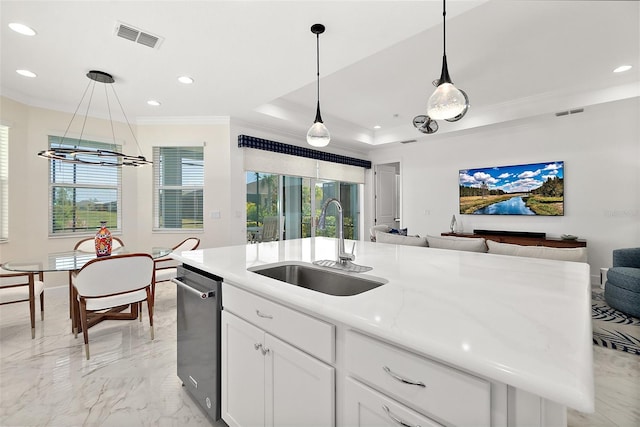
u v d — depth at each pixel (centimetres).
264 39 240
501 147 500
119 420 156
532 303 92
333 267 149
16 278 336
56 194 384
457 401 65
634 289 279
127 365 210
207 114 432
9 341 245
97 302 221
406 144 617
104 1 196
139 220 442
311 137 237
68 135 388
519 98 422
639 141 386
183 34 233
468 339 67
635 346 227
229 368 139
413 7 200
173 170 453
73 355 223
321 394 95
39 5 199
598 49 287
